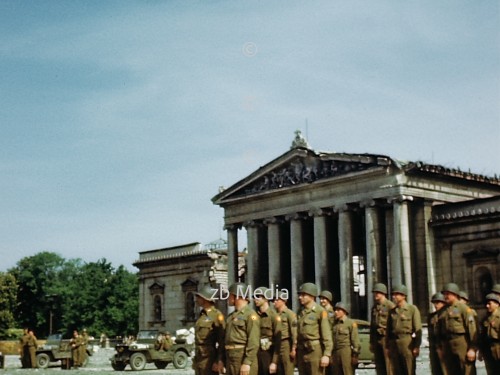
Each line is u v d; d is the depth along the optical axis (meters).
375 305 25.97
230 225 94.06
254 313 21.69
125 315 155.75
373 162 77.56
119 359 59.91
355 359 25.73
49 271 187.25
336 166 81.88
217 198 94.50
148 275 122.94
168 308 118.69
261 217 89.81
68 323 161.25
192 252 115.12
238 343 21.45
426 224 78.25
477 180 83.06
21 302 184.00
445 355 23.44
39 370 59.66
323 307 26.22
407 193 76.25
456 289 23.61
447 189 80.62
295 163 86.56
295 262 85.00
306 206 84.62
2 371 57.78
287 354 24.47
